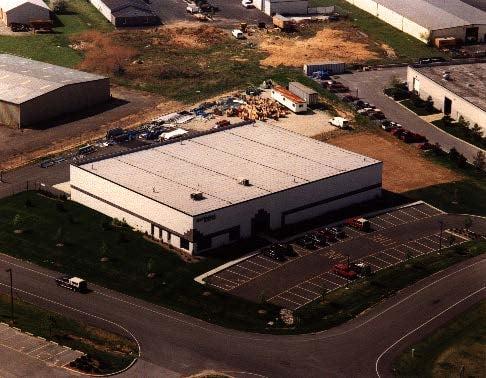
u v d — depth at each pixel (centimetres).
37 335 14288
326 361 13838
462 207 19638
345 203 19300
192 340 14325
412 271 16675
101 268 16538
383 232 18275
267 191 18075
